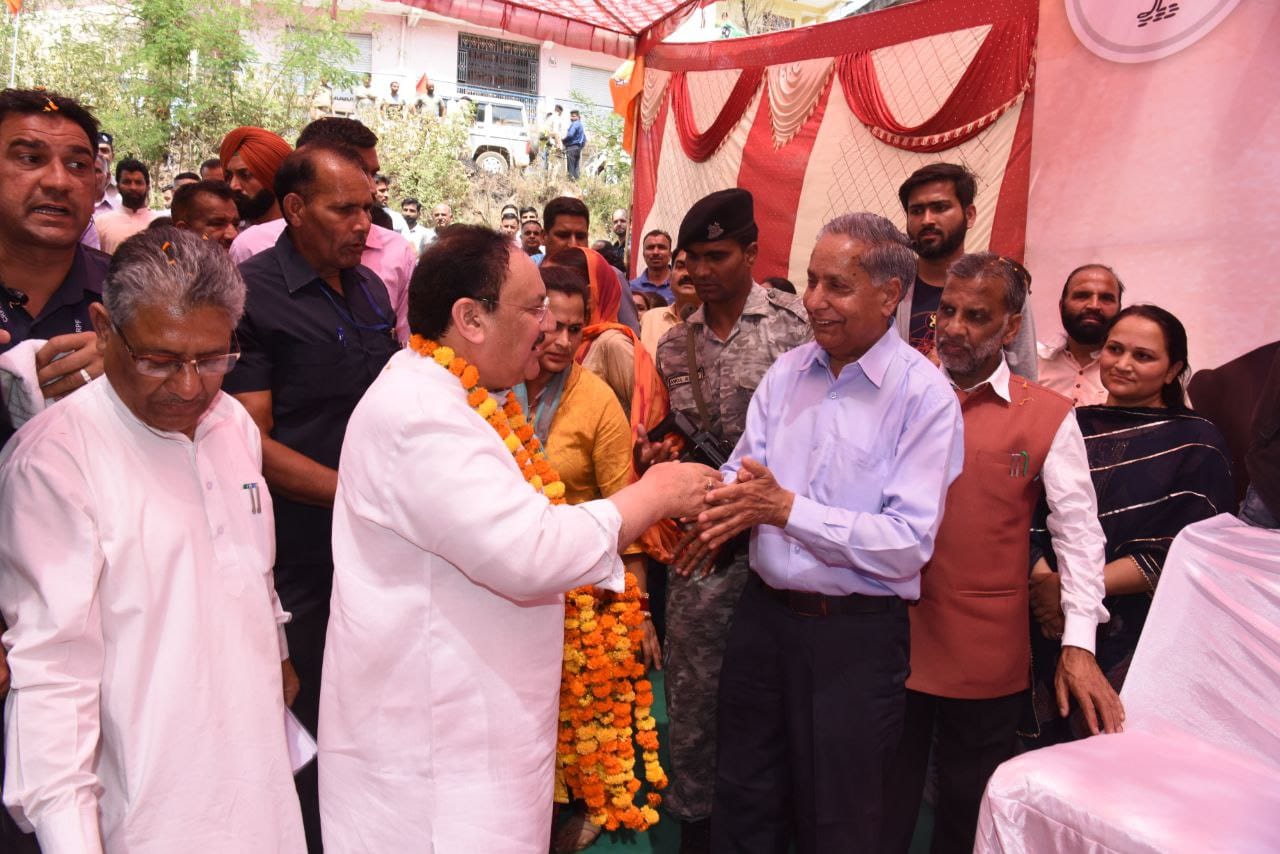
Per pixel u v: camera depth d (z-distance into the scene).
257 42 14.32
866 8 7.05
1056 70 4.24
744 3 16.62
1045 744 2.51
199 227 3.41
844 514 1.85
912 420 1.91
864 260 1.85
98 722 1.35
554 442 2.57
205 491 1.54
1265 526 1.83
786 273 5.88
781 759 2.13
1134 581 2.32
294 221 2.20
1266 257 3.52
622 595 2.20
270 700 1.60
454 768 1.54
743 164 6.14
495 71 21.75
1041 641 2.50
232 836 1.50
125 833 1.40
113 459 1.42
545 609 1.63
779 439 2.10
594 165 18.22
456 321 1.54
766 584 2.09
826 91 5.54
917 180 3.11
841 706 1.95
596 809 2.30
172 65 12.88
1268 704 1.51
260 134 3.52
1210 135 3.66
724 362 2.54
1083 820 1.34
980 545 2.16
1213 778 1.42
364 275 2.49
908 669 2.03
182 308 1.35
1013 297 2.11
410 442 1.45
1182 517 2.36
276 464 2.10
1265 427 1.78
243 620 1.57
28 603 1.32
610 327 3.04
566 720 2.31
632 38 7.17
